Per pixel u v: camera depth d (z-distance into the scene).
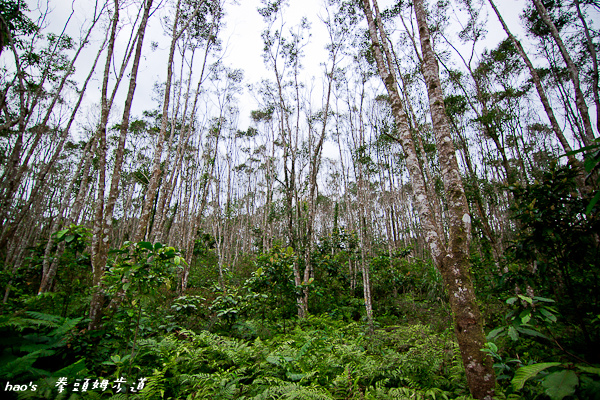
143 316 5.07
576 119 8.67
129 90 5.79
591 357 3.39
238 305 7.07
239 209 25.28
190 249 11.72
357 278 12.09
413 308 8.73
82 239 5.14
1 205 5.82
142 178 14.33
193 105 11.98
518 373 1.72
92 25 9.13
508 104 11.63
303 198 15.18
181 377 3.62
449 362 4.44
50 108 8.29
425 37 3.90
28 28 7.57
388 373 4.13
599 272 4.32
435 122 3.57
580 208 3.85
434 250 3.20
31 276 6.46
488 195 9.23
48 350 3.05
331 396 3.37
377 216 25.38
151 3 6.39
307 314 8.09
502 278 4.50
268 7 12.04
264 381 3.70
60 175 19.83
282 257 7.90
